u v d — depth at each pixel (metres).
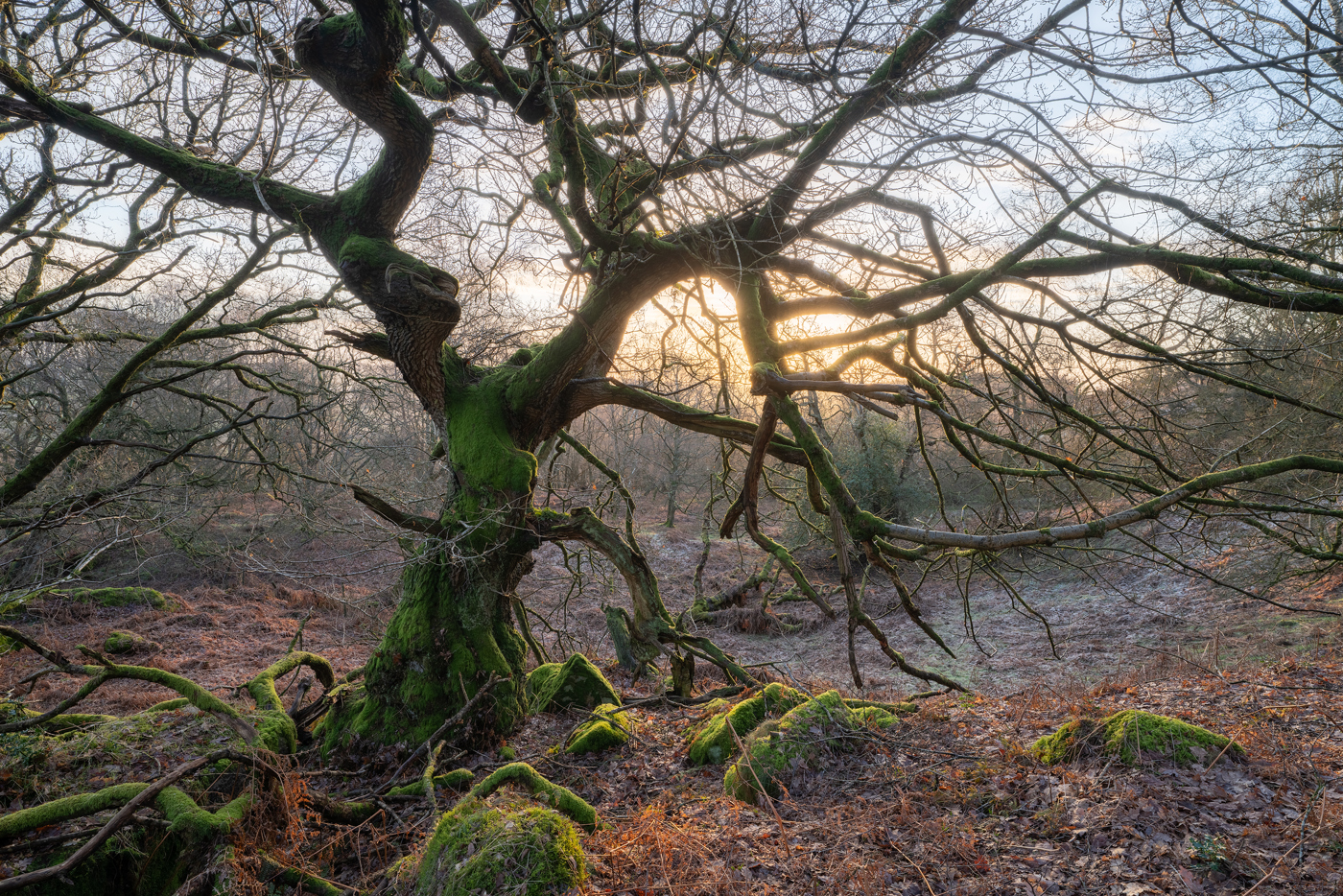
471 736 8.63
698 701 10.88
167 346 10.17
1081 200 5.86
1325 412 6.94
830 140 6.75
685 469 32.16
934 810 6.28
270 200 8.18
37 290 12.04
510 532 9.39
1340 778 5.95
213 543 18.23
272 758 6.08
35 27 10.16
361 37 6.51
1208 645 14.12
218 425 20.45
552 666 11.90
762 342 7.19
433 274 8.23
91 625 17.61
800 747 7.35
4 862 5.12
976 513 8.96
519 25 6.91
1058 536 5.39
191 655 16.34
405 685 8.80
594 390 10.25
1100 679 14.11
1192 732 6.55
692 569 26.69
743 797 6.99
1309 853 4.98
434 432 19.12
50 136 9.81
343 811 6.66
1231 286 6.99
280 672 9.05
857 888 5.18
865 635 20.58
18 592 7.65
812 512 23.33
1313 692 8.80
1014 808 6.17
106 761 6.53
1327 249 7.60
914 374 8.05
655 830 6.09
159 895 5.36
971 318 7.99
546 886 4.87
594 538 10.42
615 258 8.79
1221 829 5.40
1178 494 5.35
